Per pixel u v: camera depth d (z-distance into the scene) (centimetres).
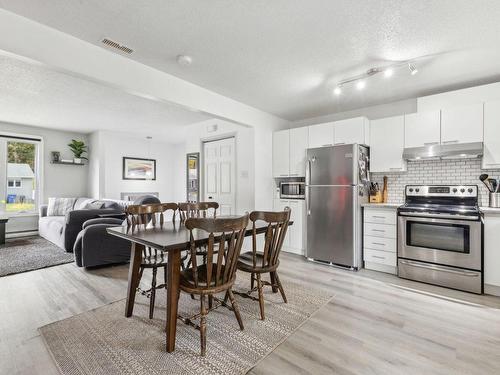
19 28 197
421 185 348
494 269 267
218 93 359
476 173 326
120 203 494
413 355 174
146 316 226
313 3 188
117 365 164
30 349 180
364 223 358
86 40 231
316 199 384
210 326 211
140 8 192
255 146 428
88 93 371
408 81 317
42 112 464
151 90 283
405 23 208
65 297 262
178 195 782
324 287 292
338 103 402
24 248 452
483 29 213
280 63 276
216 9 194
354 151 349
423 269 303
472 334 199
